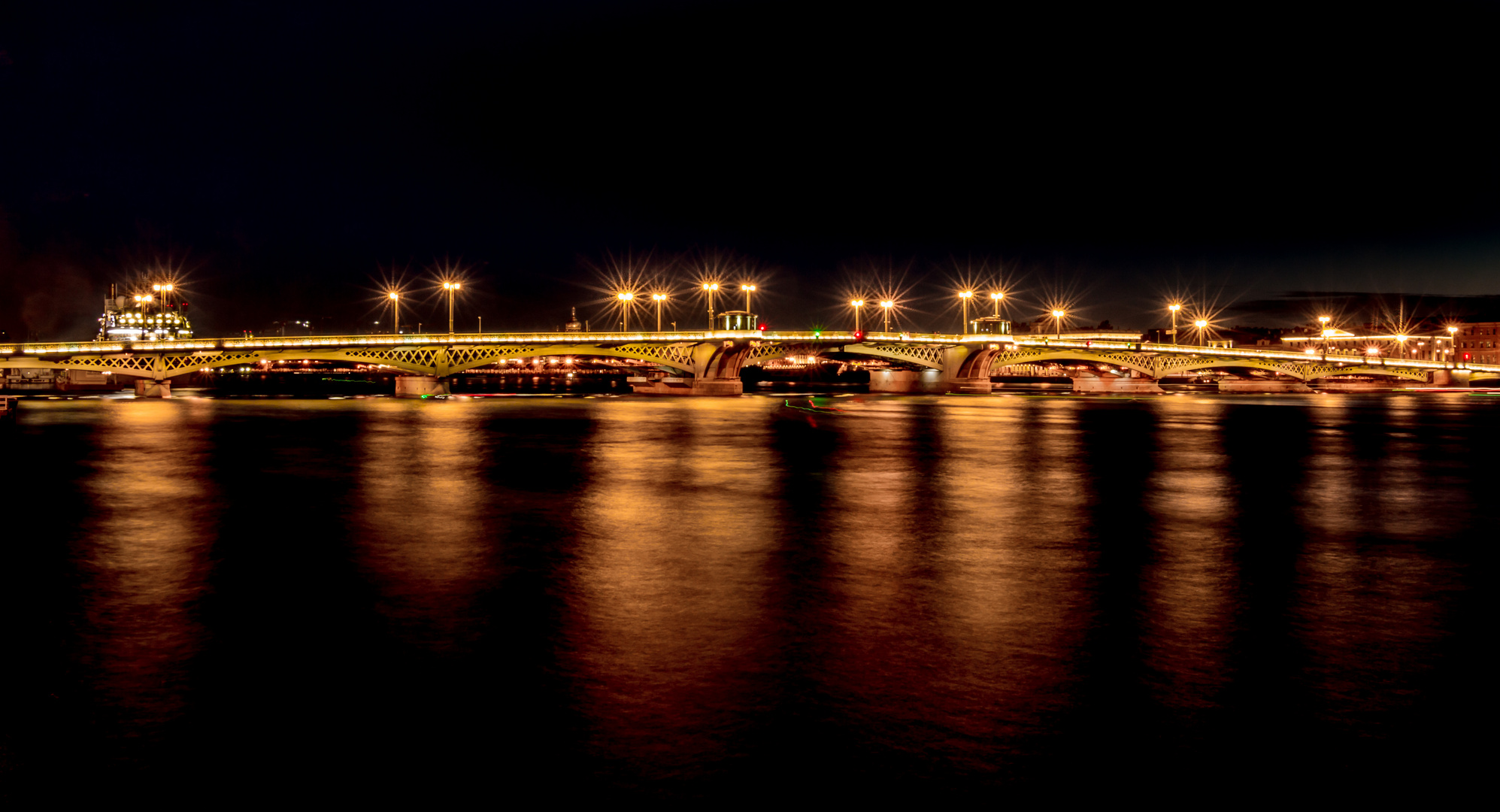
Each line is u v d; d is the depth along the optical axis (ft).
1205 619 42.98
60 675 34.42
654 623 41.65
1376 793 24.82
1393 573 54.44
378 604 45.37
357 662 35.88
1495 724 29.63
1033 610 44.52
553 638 39.14
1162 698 31.83
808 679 33.78
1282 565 56.85
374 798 24.47
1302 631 40.88
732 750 27.45
